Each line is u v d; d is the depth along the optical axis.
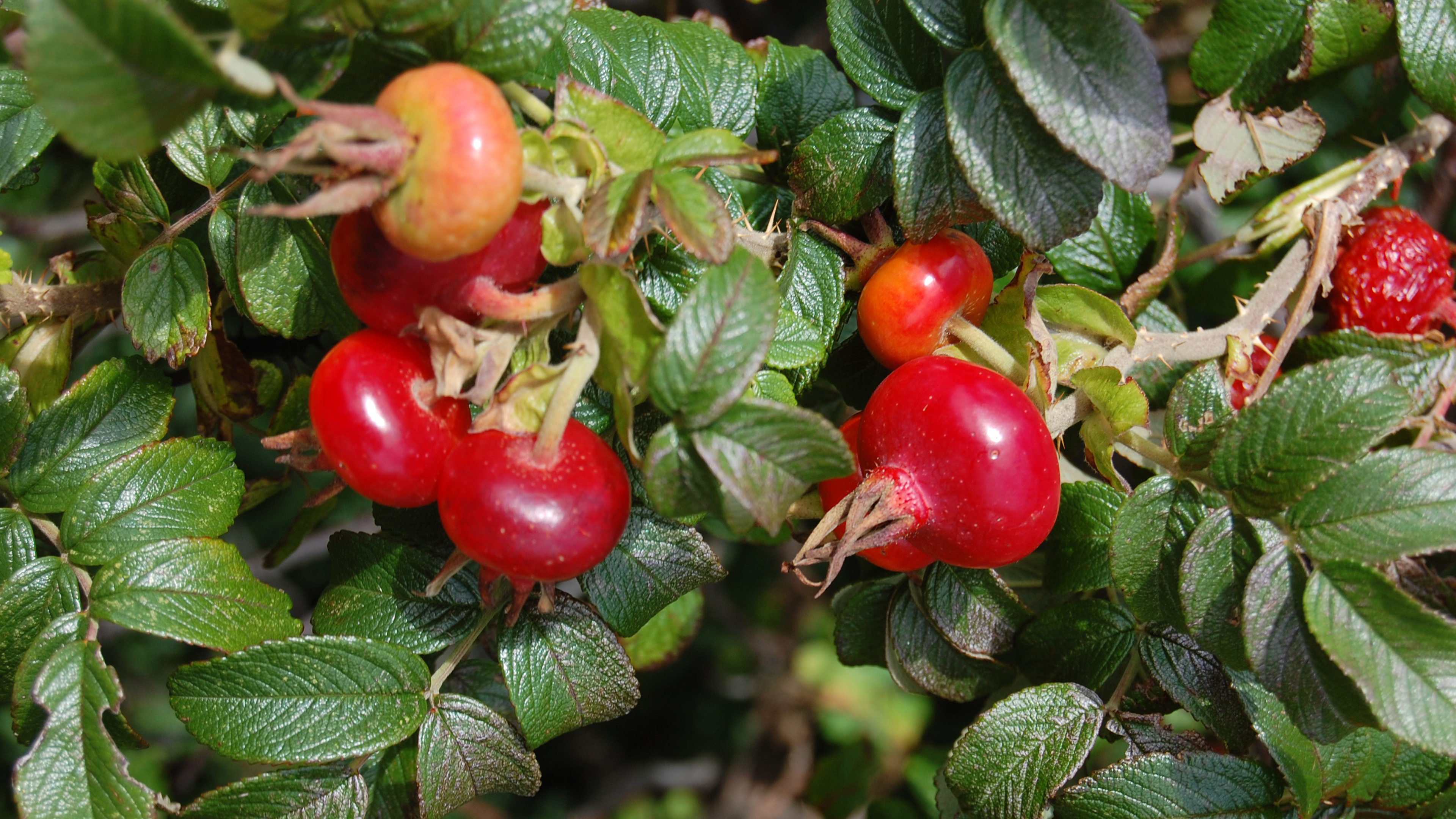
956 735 0.60
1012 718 0.35
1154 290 0.38
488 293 0.30
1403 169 0.38
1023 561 0.39
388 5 0.29
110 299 0.36
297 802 0.33
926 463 0.31
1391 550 0.32
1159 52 0.53
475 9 0.30
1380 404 0.32
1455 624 0.31
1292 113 0.38
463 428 0.31
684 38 0.35
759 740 0.89
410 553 0.34
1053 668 0.36
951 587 0.36
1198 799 0.34
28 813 0.31
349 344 0.30
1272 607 0.32
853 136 0.34
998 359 0.33
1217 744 0.38
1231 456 0.33
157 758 0.66
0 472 0.34
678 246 0.33
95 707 0.32
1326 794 0.35
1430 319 0.39
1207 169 0.38
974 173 0.32
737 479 0.29
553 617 0.34
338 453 0.30
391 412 0.30
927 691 0.37
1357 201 0.38
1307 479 0.32
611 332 0.29
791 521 0.36
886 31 0.34
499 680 0.37
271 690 0.33
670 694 0.88
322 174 0.28
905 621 0.36
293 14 0.29
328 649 0.33
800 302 0.34
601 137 0.30
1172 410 0.33
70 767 0.32
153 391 0.35
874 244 0.34
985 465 0.31
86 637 0.32
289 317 0.34
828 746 0.85
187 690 0.32
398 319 0.30
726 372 0.29
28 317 0.36
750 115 0.35
